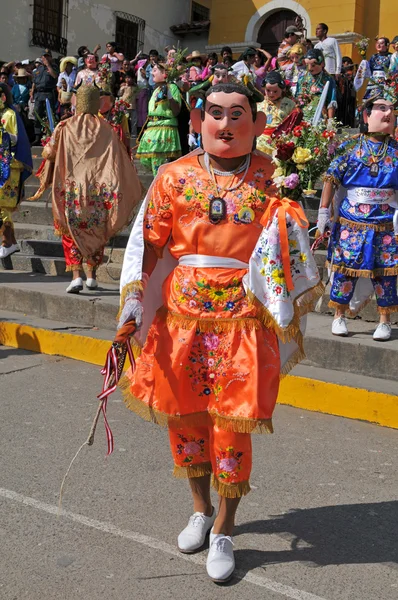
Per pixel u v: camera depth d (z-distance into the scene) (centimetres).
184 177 330
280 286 319
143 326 334
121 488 400
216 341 323
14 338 682
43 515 368
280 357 341
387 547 349
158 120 973
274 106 750
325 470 433
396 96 568
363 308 643
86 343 639
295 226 324
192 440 339
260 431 316
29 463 430
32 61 1712
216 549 321
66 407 527
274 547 345
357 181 575
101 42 2014
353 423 511
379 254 569
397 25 1817
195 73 1154
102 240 707
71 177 696
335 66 1140
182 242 330
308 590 311
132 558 332
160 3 2148
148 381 335
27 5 1820
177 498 391
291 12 1955
